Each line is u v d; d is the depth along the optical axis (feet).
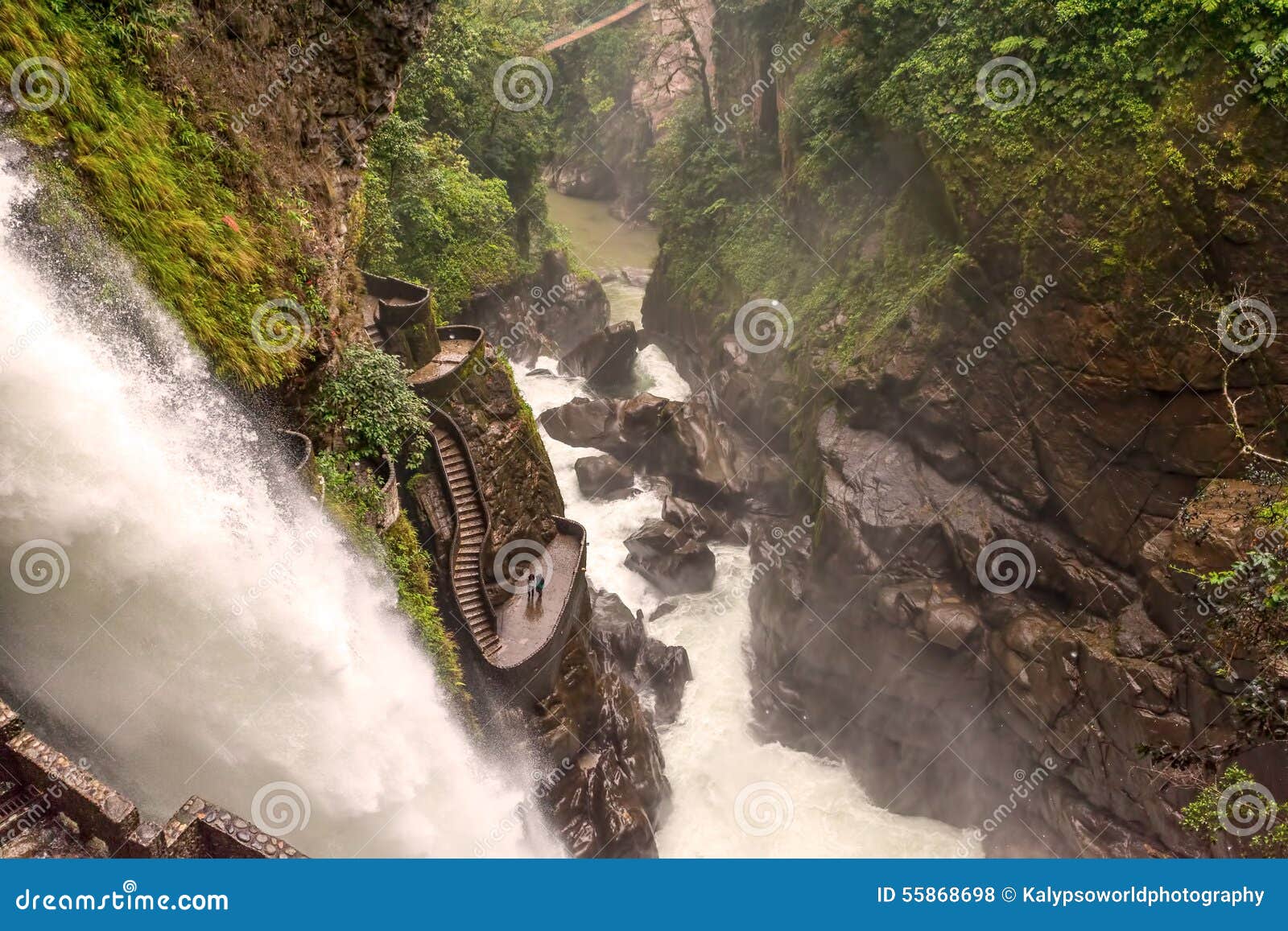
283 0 63.31
